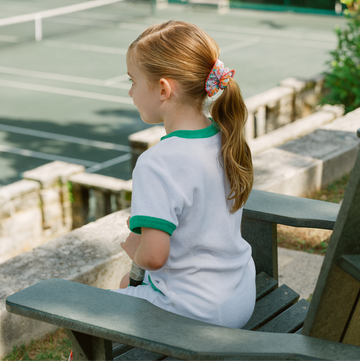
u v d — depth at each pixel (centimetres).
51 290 149
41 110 1419
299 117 927
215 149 156
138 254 146
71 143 1188
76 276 286
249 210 186
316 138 504
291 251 365
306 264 346
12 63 1911
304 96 924
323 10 2712
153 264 144
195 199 151
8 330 260
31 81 1692
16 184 642
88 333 135
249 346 126
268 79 1673
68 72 1789
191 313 156
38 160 1099
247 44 2167
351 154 486
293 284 323
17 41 2234
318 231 393
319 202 192
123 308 142
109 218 350
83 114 1380
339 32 727
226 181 158
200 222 153
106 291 150
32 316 141
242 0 2877
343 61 724
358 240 127
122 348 171
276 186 405
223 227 158
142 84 157
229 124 157
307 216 180
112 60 1927
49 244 318
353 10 726
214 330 134
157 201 144
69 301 144
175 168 148
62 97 1526
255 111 827
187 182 148
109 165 1066
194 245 155
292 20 2622
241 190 159
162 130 668
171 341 128
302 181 433
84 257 304
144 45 154
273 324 180
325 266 129
